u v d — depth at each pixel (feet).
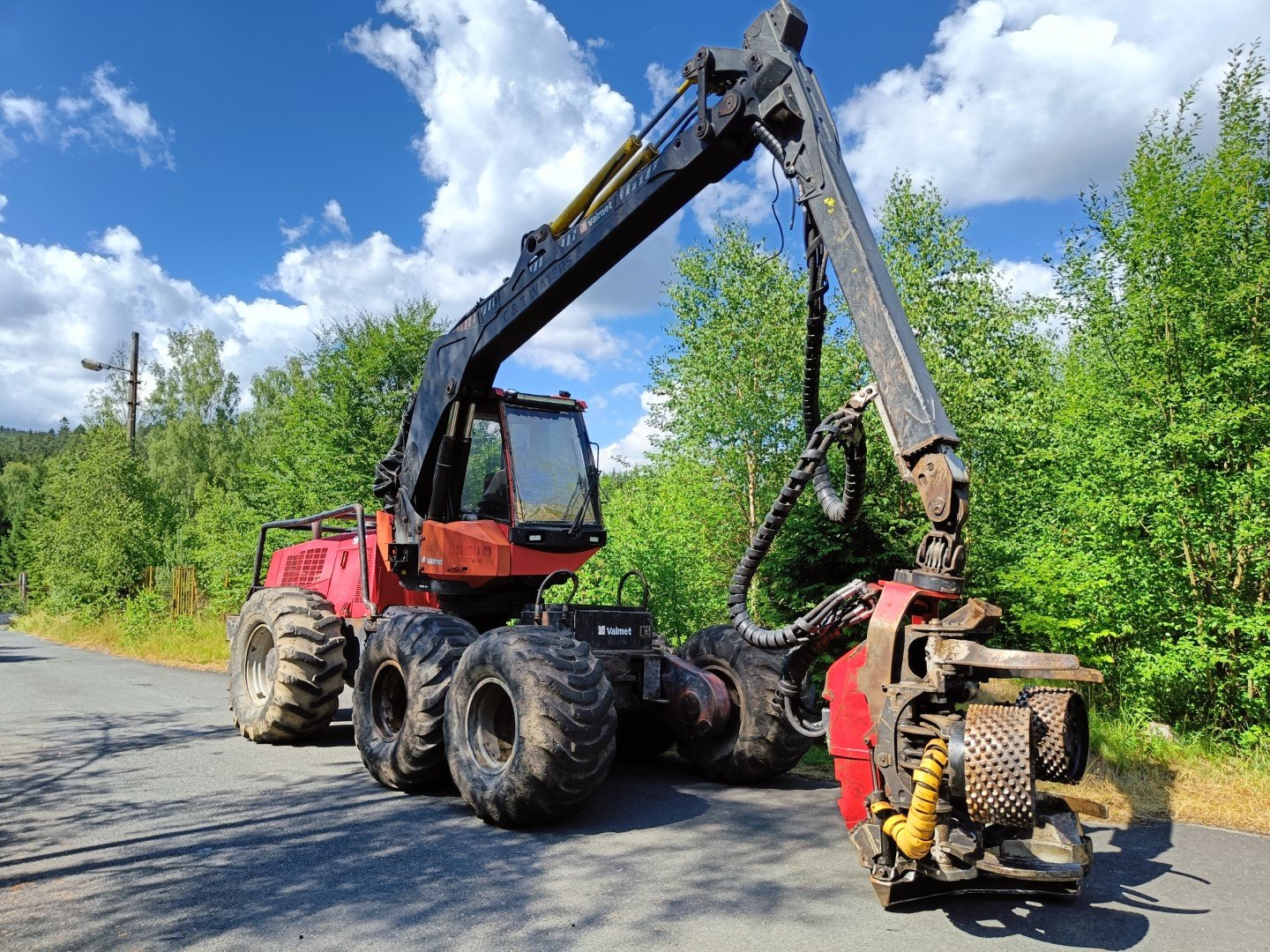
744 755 19.99
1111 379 26.35
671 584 32.42
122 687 40.04
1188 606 24.39
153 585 76.18
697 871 14.23
